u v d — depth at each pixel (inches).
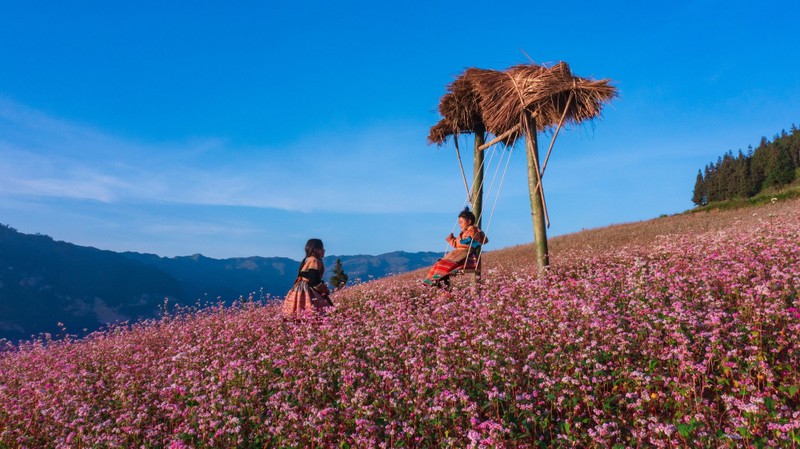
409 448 198.4
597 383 214.8
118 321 501.0
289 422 216.1
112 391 281.7
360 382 244.4
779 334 242.7
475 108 485.7
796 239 437.4
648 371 223.6
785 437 163.0
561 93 412.8
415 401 215.6
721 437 168.9
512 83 418.9
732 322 251.0
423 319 312.0
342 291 589.3
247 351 319.6
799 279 297.1
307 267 384.2
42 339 470.3
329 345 285.3
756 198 2271.2
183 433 212.8
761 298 276.5
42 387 288.7
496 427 180.7
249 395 242.2
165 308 514.3
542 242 430.9
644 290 324.8
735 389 199.2
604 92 397.1
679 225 1189.7
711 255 400.2
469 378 236.5
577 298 314.3
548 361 244.1
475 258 422.3
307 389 247.4
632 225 1653.5
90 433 227.5
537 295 355.6
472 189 506.9
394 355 272.2
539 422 199.3
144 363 325.4
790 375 207.6
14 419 261.4
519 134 465.4
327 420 209.6
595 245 1040.8
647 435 184.9
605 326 256.5
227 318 450.9
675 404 202.8
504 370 225.5
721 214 1499.8
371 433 201.6
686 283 335.6
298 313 365.4
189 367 295.7
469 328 291.1
